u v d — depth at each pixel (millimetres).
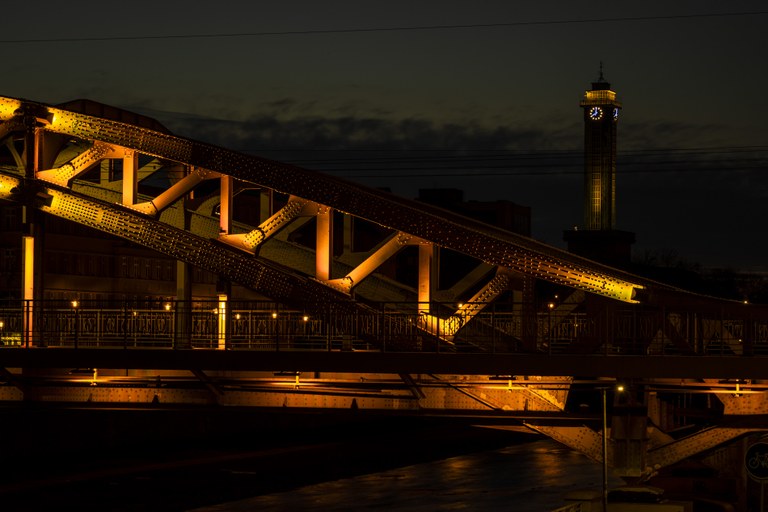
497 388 39156
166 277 97875
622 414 38594
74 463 78312
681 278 136125
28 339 42594
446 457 87938
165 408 40938
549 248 45312
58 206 45469
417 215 41250
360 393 40062
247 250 43531
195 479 75125
